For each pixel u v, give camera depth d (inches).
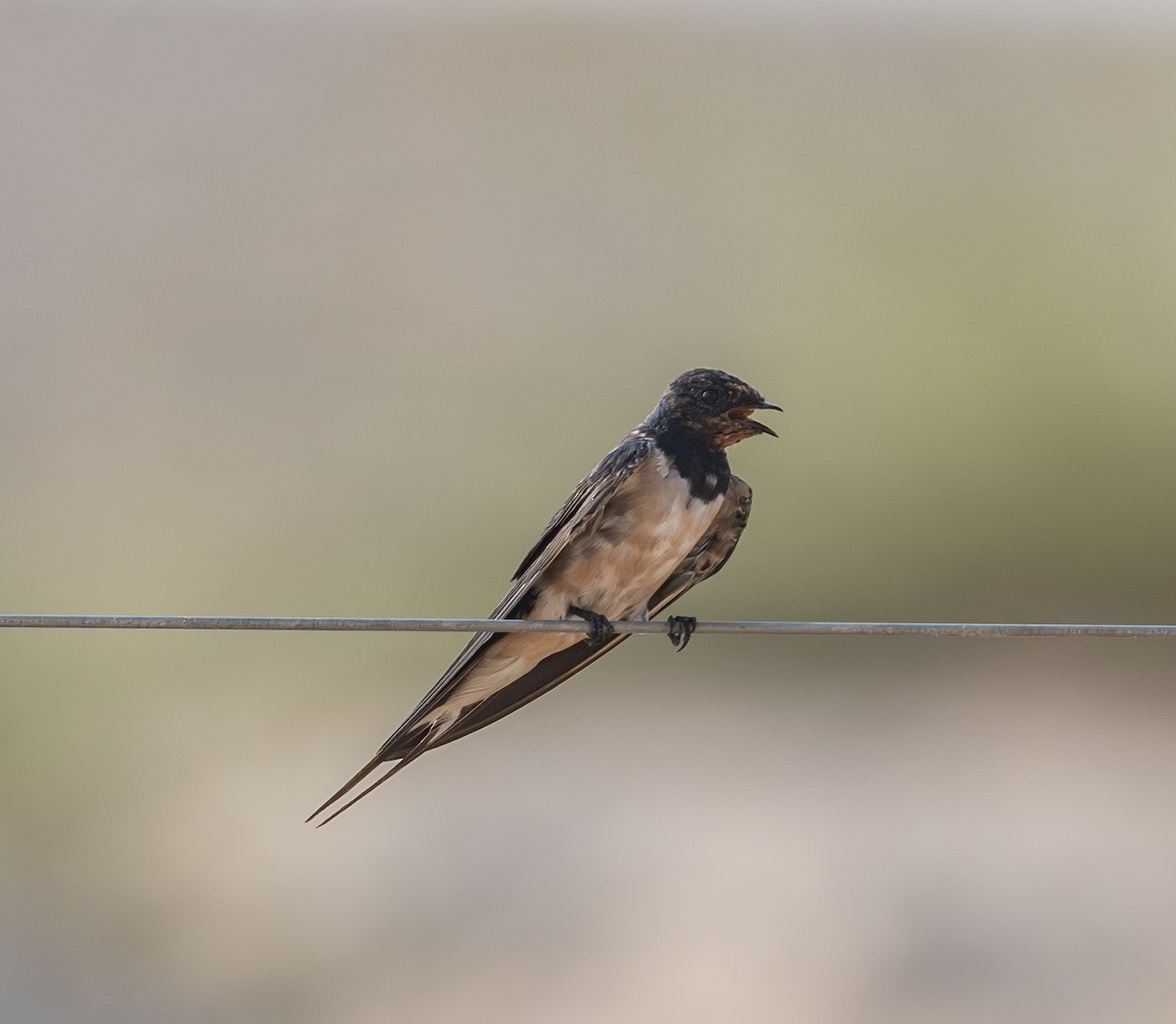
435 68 1851.6
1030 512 817.5
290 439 1053.2
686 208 1384.1
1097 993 563.5
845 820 668.7
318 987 599.8
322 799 713.0
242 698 783.1
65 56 1871.3
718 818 675.4
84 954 631.8
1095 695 770.8
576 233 1392.7
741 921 606.5
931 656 808.3
